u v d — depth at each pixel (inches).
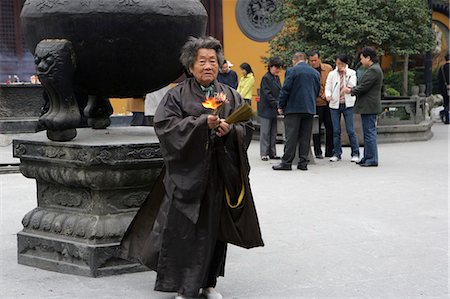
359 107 483.2
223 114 194.7
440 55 1119.0
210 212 186.5
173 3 226.7
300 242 268.1
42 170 231.8
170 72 237.5
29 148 232.7
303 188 394.9
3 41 764.6
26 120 618.8
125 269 223.9
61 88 223.1
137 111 639.1
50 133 227.5
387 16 671.1
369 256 247.8
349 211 327.9
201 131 180.2
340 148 525.0
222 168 188.1
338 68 515.2
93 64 227.5
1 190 396.5
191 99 191.5
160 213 193.0
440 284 215.6
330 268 233.1
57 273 226.5
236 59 875.4
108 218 224.8
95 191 223.9
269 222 303.9
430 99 942.4
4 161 497.0
